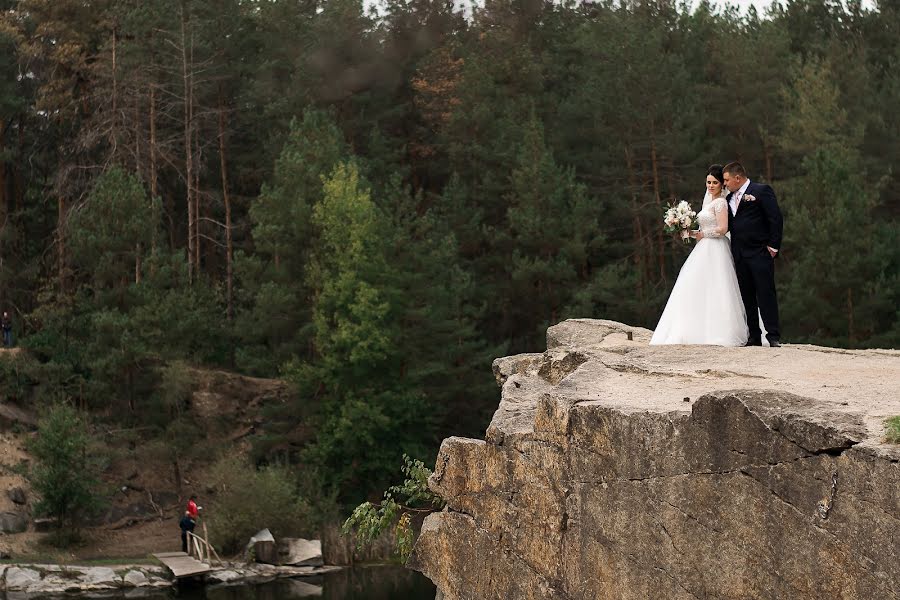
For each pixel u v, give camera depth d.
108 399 49.34
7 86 60.62
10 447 46.84
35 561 40.25
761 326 11.90
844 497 5.70
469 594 9.30
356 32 64.81
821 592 5.82
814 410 6.15
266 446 48.25
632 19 65.56
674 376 9.12
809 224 45.69
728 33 66.75
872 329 45.06
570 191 55.97
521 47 69.38
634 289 52.31
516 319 56.84
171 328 49.12
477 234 56.88
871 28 73.12
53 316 51.06
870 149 57.22
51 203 63.94
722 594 6.48
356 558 43.38
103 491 44.44
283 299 49.97
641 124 57.78
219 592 37.34
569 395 8.35
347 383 49.31
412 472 13.19
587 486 7.80
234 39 62.47
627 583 7.34
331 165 54.53
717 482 6.54
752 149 59.44
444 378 51.19
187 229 64.19
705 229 11.66
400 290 50.44
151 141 55.94
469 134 62.72
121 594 37.09
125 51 56.47
